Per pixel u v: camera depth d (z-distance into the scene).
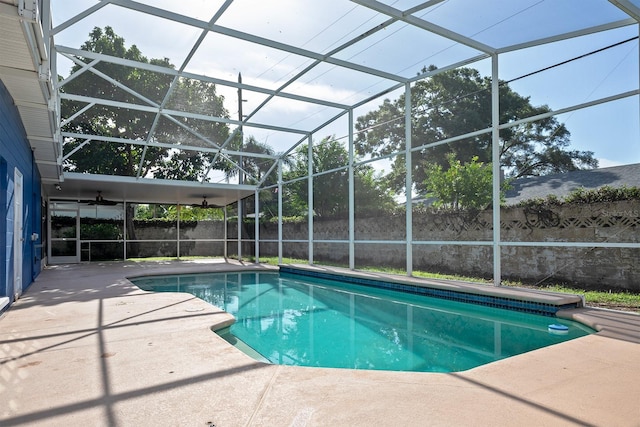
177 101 8.53
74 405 2.20
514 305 5.54
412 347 4.17
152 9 5.40
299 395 2.34
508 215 7.57
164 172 15.64
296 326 5.13
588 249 6.40
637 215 5.91
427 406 2.18
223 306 6.46
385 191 10.91
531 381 2.56
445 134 11.34
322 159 12.22
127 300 5.64
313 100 8.70
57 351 3.21
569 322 4.73
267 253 13.43
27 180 6.85
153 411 2.12
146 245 15.03
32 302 5.47
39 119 5.84
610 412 2.11
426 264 9.25
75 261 13.49
